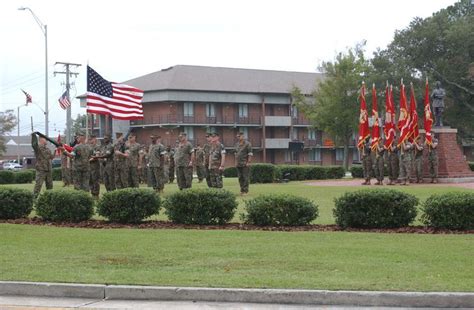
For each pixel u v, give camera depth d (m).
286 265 9.31
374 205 13.10
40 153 19.33
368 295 7.59
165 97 66.62
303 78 77.06
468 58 58.81
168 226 13.80
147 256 10.16
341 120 59.19
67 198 14.62
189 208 13.93
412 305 7.52
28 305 7.71
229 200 14.00
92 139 22.47
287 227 13.52
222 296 7.82
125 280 8.38
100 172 23.33
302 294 7.68
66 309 7.51
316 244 11.13
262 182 32.56
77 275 8.72
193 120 68.62
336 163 79.75
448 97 60.22
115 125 68.56
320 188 25.70
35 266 9.38
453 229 12.84
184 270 9.04
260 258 9.89
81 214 14.71
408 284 7.99
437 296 7.50
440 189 23.53
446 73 58.28
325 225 13.76
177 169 22.14
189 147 22.19
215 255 10.19
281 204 13.66
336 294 7.63
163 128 67.88
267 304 7.68
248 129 72.75
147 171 27.78
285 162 75.81
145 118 68.75
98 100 21.19
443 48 59.53
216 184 22.36
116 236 12.31
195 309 7.45
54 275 8.73
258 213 13.71
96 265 9.45
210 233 12.62
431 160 28.88
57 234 12.64
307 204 13.74
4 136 96.88
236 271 8.93
